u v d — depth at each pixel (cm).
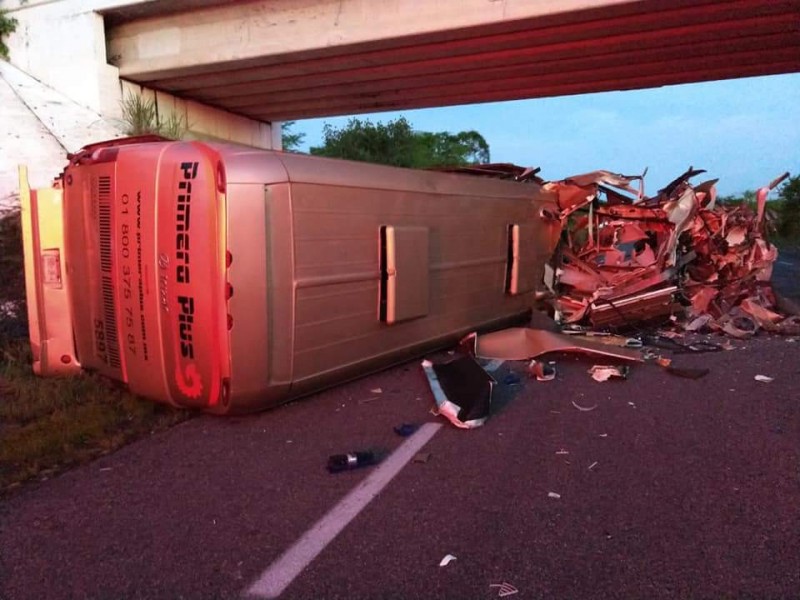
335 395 568
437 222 664
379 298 586
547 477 395
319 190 509
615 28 1202
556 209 926
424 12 1234
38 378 585
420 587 281
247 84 1683
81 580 289
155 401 518
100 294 526
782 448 438
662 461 419
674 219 874
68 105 1474
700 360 705
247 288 462
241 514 349
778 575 287
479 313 760
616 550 309
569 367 673
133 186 487
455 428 486
